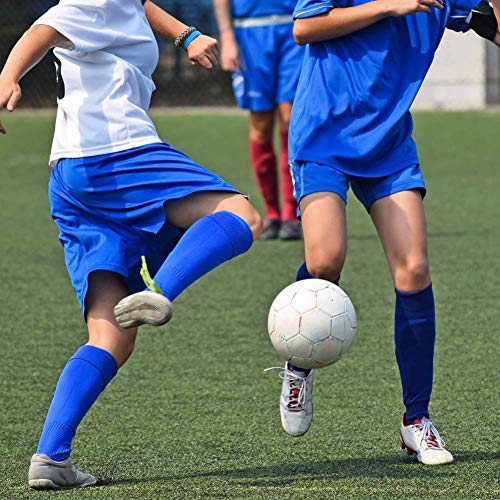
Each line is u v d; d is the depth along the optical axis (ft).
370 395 50.08
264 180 89.66
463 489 37.47
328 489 37.58
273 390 51.37
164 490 37.65
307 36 42.50
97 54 38.37
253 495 36.99
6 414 48.14
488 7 42.88
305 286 39.19
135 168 38.04
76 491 37.58
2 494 37.29
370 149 41.63
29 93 191.62
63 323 65.31
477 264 78.48
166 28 41.57
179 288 36.27
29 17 189.88
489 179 118.42
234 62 85.35
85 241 38.68
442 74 178.50
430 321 41.39
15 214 103.71
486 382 51.90
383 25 42.34
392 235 41.27
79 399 37.47
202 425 46.16
